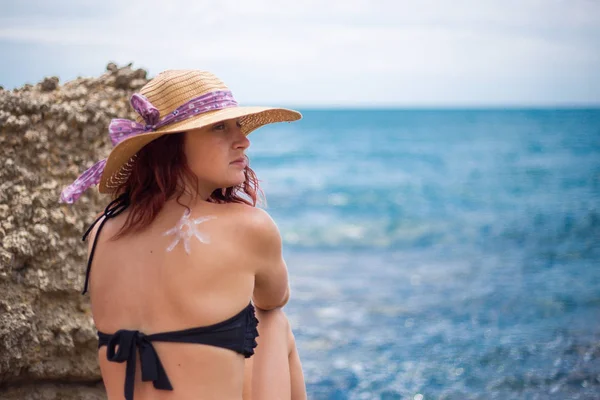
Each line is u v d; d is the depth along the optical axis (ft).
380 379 22.24
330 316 30.89
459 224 67.36
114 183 7.21
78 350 10.17
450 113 481.05
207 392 6.34
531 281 38.14
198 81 6.75
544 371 22.82
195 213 6.57
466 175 126.00
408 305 32.99
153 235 6.55
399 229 65.98
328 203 92.48
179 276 6.34
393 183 116.57
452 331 28.07
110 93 11.53
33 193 10.25
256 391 7.24
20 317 9.63
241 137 6.86
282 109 7.09
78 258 10.37
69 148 10.78
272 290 7.18
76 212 10.52
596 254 46.42
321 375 22.67
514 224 64.64
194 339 6.30
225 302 6.42
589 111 510.17
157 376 6.24
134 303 6.44
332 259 49.16
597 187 100.53
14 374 9.71
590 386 21.45
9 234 9.82
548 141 219.41
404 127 315.58
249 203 7.54
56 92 11.32
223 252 6.44
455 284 37.83
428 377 22.40
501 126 315.37
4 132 10.30
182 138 6.68
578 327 28.32
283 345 7.52
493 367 23.29
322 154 180.75
